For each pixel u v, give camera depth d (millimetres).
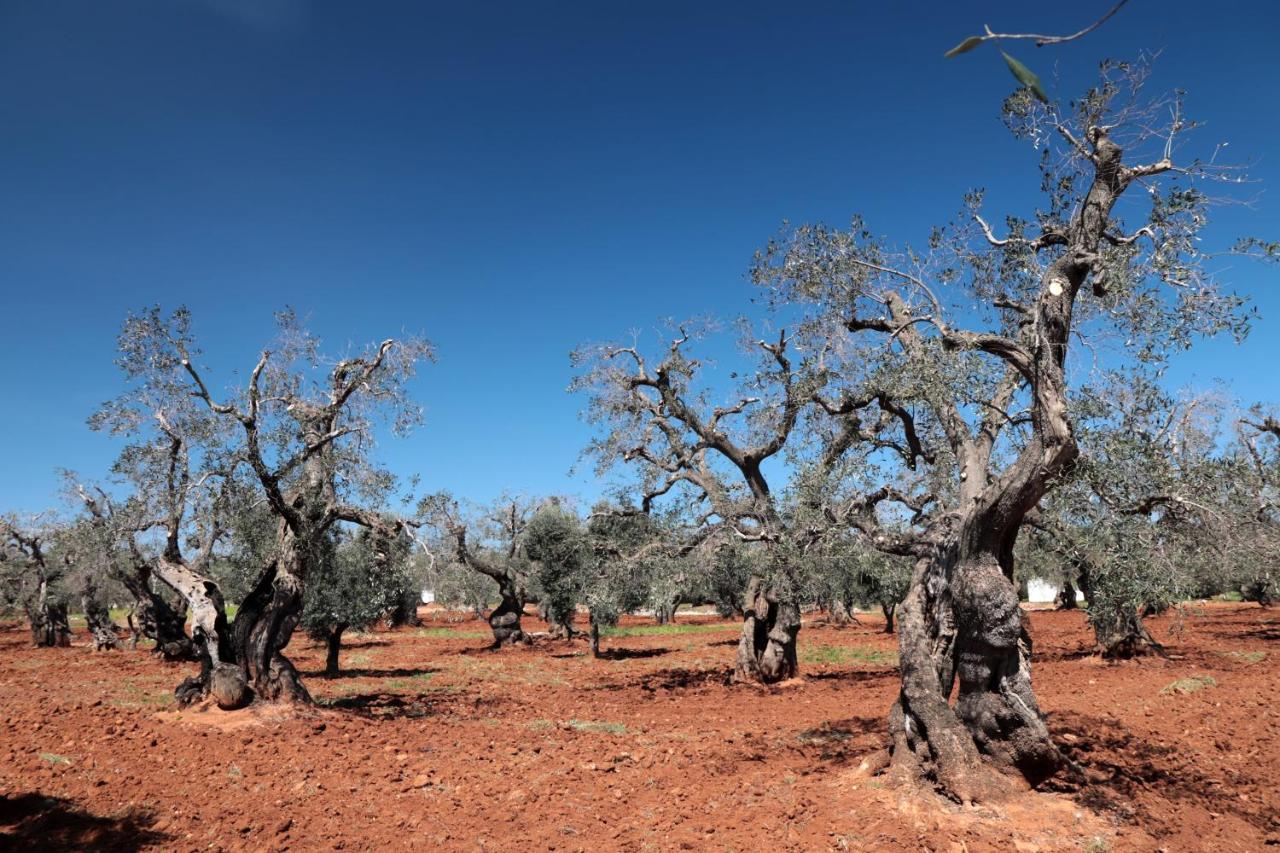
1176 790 9227
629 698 19406
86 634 47594
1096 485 8492
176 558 15773
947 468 13695
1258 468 8719
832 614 48594
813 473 13953
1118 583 8695
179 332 14688
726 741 13133
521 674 25453
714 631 46375
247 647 15586
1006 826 8086
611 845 8352
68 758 11609
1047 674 19672
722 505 19531
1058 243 10461
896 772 9281
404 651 35156
